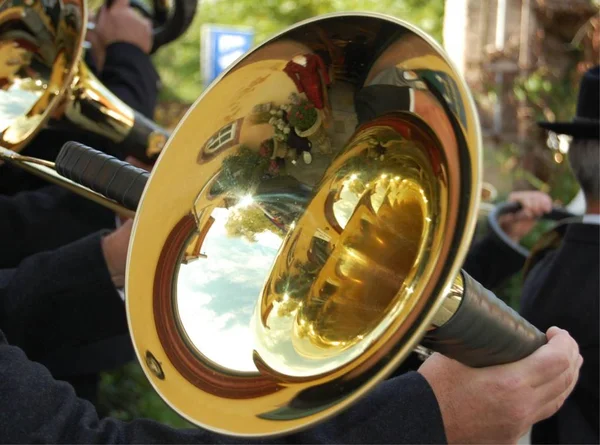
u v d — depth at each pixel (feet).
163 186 4.21
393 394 4.00
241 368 3.75
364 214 4.02
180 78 28.73
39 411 3.74
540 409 4.00
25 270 5.58
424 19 25.82
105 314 5.56
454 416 3.95
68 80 6.52
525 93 14.56
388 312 3.57
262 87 4.25
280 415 3.41
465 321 3.56
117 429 3.92
